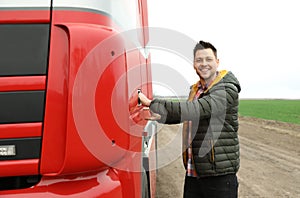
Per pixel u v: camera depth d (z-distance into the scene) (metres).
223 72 3.11
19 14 2.02
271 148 11.84
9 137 2.02
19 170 2.04
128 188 2.54
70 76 2.00
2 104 2.02
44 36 2.04
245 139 14.16
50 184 2.15
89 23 2.11
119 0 2.57
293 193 6.72
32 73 2.03
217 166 3.07
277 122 21.25
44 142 2.03
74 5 2.09
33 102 2.04
